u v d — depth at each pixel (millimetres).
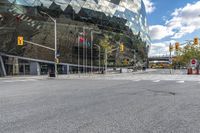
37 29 66750
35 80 40031
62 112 9312
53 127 6980
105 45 86688
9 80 40875
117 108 10125
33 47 65875
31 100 12945
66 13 76625
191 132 6395
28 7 66062
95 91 17688
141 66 122688
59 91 18109
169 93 15828
